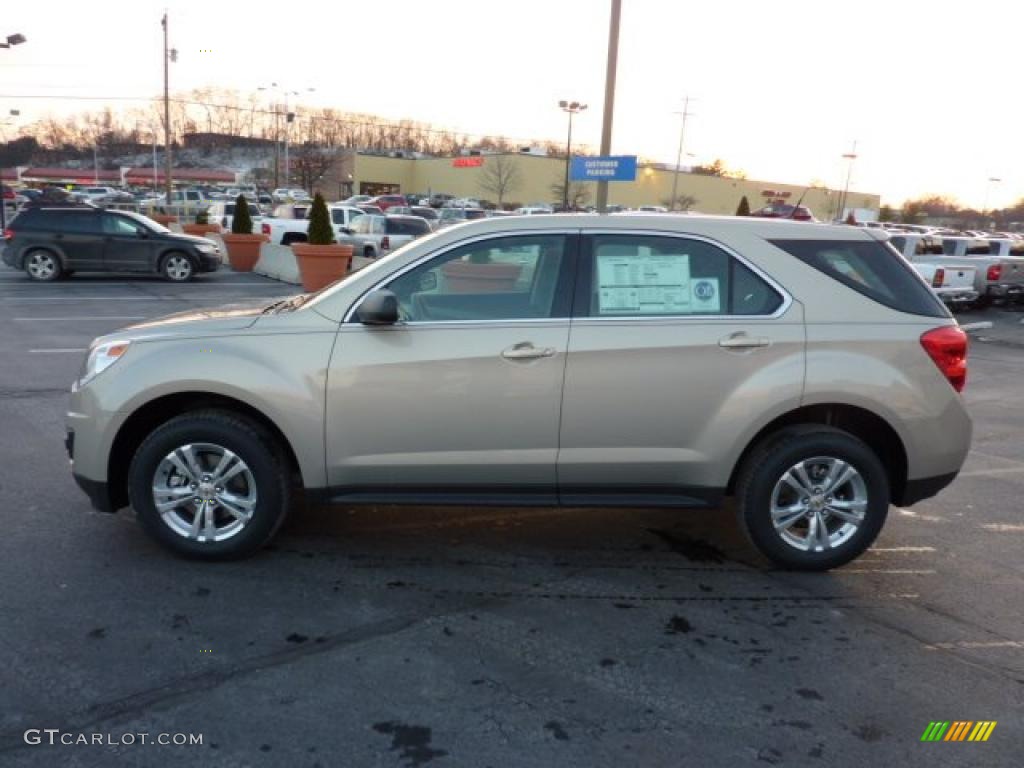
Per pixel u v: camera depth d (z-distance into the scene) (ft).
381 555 14.71
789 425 14.08
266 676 10.72
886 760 9.39
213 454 13.88
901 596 13.64
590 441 13.51
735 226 13.89
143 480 13.69
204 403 14.15
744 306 13.62
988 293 62.64
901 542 16.07
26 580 13.19
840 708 10.39
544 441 13.51
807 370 13.35
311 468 13.57
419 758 9.21
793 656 11.61
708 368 13.33
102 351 13.96
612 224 13.83
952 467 14.11
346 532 15.72
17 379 28.32
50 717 9.72
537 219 13.88
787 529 14.11
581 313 13.51
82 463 13.82
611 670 11.12
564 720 9.98
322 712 9.99
